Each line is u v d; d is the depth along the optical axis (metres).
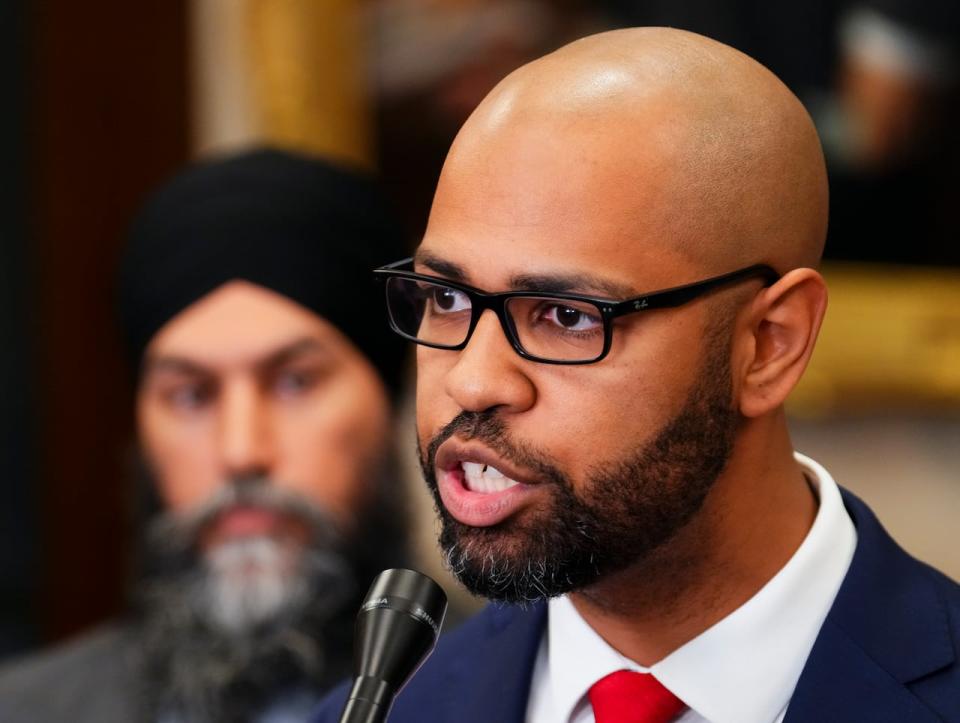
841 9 10.34
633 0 10.62
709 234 3.98
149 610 8.29
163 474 8.35
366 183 8.84
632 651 4.29
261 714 8.10
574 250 3.84
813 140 4.32
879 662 3.98
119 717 8.18
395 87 10.94
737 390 4.11
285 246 8.32
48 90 11.21
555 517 3.92
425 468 4.11
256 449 8.12
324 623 8.20
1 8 11.21
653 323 3.90
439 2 10.85
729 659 4.13
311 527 8.20
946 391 10.32
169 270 8.34
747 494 4.17
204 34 11.14
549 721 4.39
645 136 3.93
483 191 3.93
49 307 11.34
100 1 11.20
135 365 8.62
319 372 8.33
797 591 4.16
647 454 3.94
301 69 10.84
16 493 11.46
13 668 8.52
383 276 4.29
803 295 4.18
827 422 10.40
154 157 11.23
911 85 10.36
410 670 3.72
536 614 4.55
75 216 11.30
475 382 3.87
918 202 10.40
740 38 10.43
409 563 8.59
